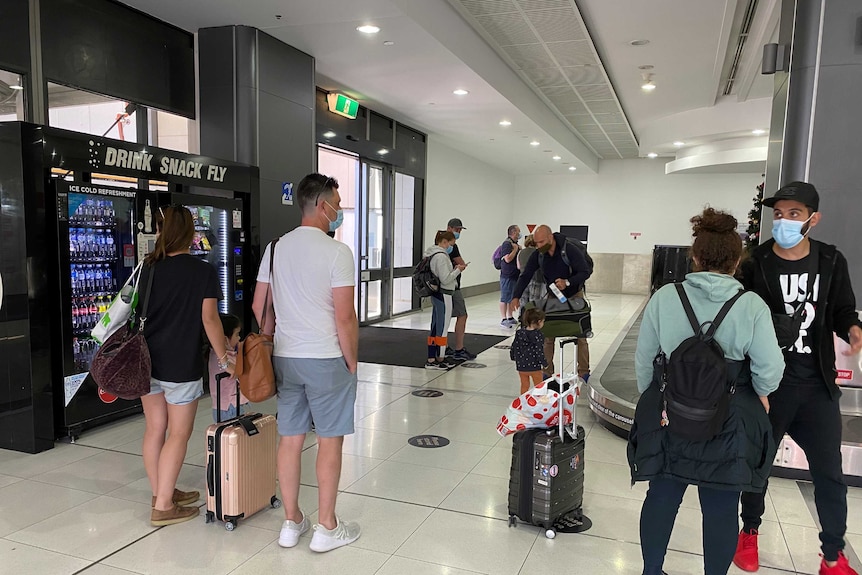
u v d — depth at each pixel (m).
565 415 2.97
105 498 3.25
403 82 7.65
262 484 3.07
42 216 3.87
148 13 5.37
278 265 2.69
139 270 2.91
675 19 6.65
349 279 2.63
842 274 2.43
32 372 3.85
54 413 4.07
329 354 2.62
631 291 16.84
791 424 2.54
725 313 2.01
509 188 17.50
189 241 2.96
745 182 15.77
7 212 3.81
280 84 6.09
